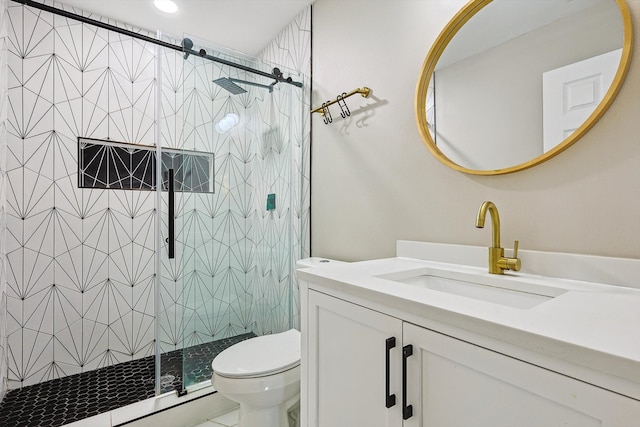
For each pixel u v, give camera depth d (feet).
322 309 3.28
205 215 6.02
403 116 4.79
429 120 4.41
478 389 2.00
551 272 3.20
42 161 6.46
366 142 5.40
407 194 4.73
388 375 2.48
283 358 4.58
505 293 3.18
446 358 2.16
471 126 3.95
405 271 3.64
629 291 2.64
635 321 1.90
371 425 2.70
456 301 2.30
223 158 6.17
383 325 2.60
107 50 7.18
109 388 6.16
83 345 6.89
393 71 4.95
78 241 6.85
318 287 3.33
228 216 6.25
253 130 6.44
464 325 2.03
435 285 3.80
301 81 6.84
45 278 6.52
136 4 6.70
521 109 3.51
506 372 1.86
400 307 2.43
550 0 3.34
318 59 6.48
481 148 3.85
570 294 2.54
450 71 4.19
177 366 6.99
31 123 6.35
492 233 3.43
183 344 5.76
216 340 6.11
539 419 1.74
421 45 4.56
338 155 5.98
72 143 6.77
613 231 2.89
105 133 7.14
